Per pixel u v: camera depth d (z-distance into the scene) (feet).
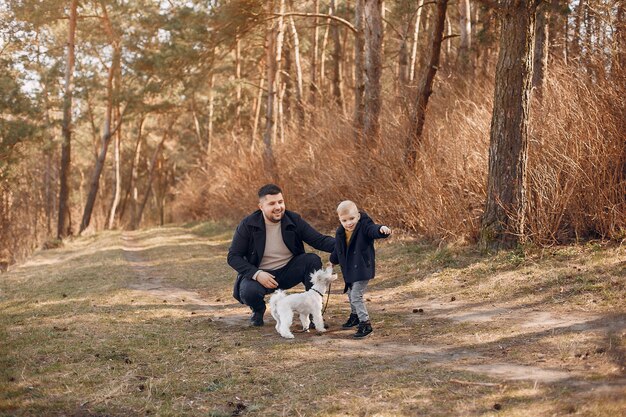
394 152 37.93
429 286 25.02
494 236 26.99
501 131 26.71
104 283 32.50
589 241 25.46
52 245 74.43
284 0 65.92
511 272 24.16
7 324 21.86
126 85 96.68
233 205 67.05
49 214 122.83
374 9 42.88
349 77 105.50
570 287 21.08
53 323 21.53
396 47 79.66
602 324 16.97
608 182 26.08
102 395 13.65
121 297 27.50
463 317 19.94
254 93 109.19
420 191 33.86
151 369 15.58
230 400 13.33
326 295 26.37
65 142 85.81
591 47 30.17
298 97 72.69
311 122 58.95
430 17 70.74
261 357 16.40
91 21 95.71
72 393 13.79
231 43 50.93
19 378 14.89
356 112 46.24
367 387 13.60
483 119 33.99
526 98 26.45
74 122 98.78
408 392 13.09
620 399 11.69
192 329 20.31
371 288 26.91
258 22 48.37
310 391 13.55
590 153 26.27
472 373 14.12
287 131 66.18
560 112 30.01
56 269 43.62
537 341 16.24
